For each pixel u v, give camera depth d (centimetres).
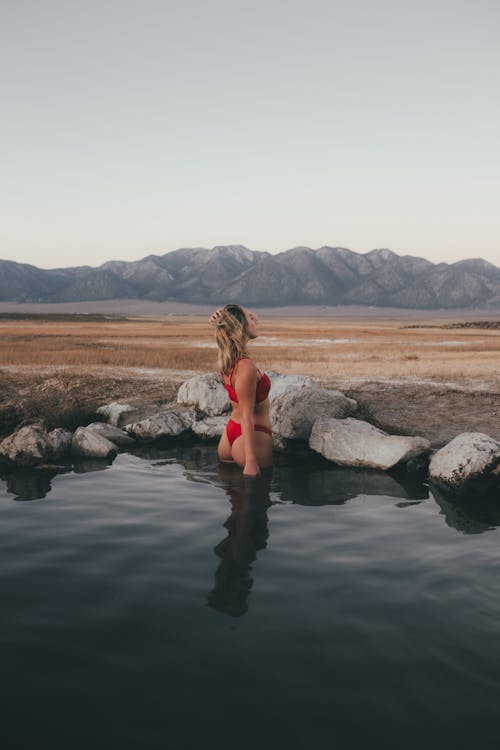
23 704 235
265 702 237
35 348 2955
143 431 911
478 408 1202
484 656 271
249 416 620
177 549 412
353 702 237
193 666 262
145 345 3675
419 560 397
